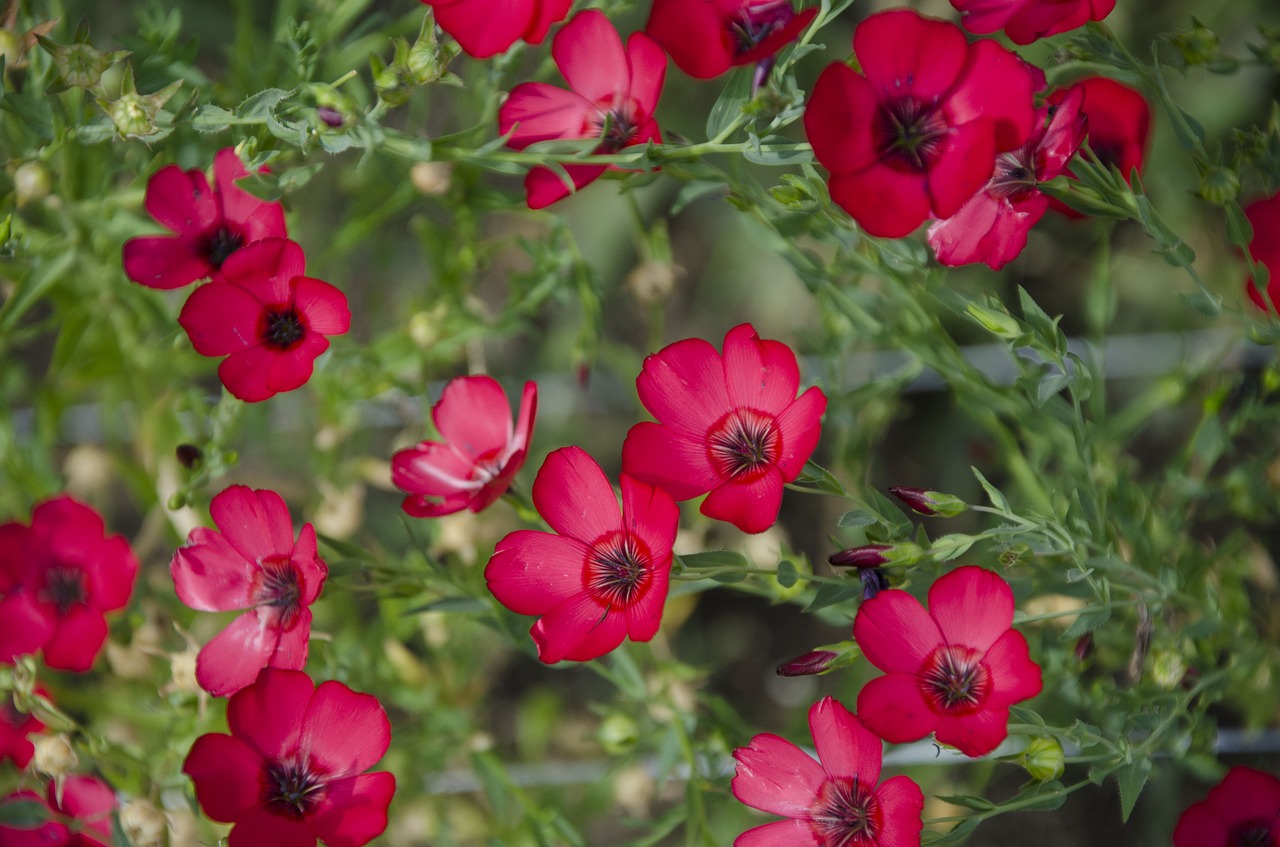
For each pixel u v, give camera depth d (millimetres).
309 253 859
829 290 759
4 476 805
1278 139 725
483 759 784
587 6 751
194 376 833
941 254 711
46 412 809
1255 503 773
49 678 801
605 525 691
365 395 804
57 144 723
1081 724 697
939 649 684
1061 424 742
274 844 690
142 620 776
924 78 696
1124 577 729
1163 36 727
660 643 822
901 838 680
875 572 694
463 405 717
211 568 705
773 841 692
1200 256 866
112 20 850
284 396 867
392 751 797
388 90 705
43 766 730
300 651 696
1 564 736
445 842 794
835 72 693
